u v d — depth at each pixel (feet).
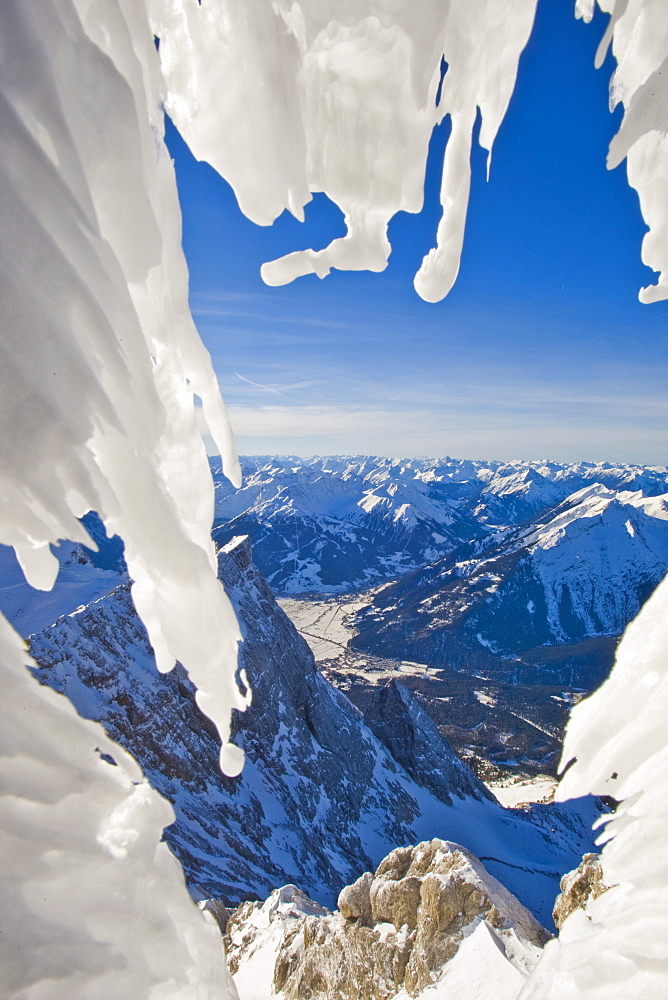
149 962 7.00
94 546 5.25
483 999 45.68
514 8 5.70
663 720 9.56
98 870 6.79
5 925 5.88
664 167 6.96
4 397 4.81
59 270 4.82
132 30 5.25
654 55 5.95
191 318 6.58
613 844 11.08
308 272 7.00
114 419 5.28
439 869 59.57
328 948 60.85
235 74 6.04
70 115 4.80
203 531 6.76
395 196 6.57
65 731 6.99
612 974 9.72
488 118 6.14
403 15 5.41
